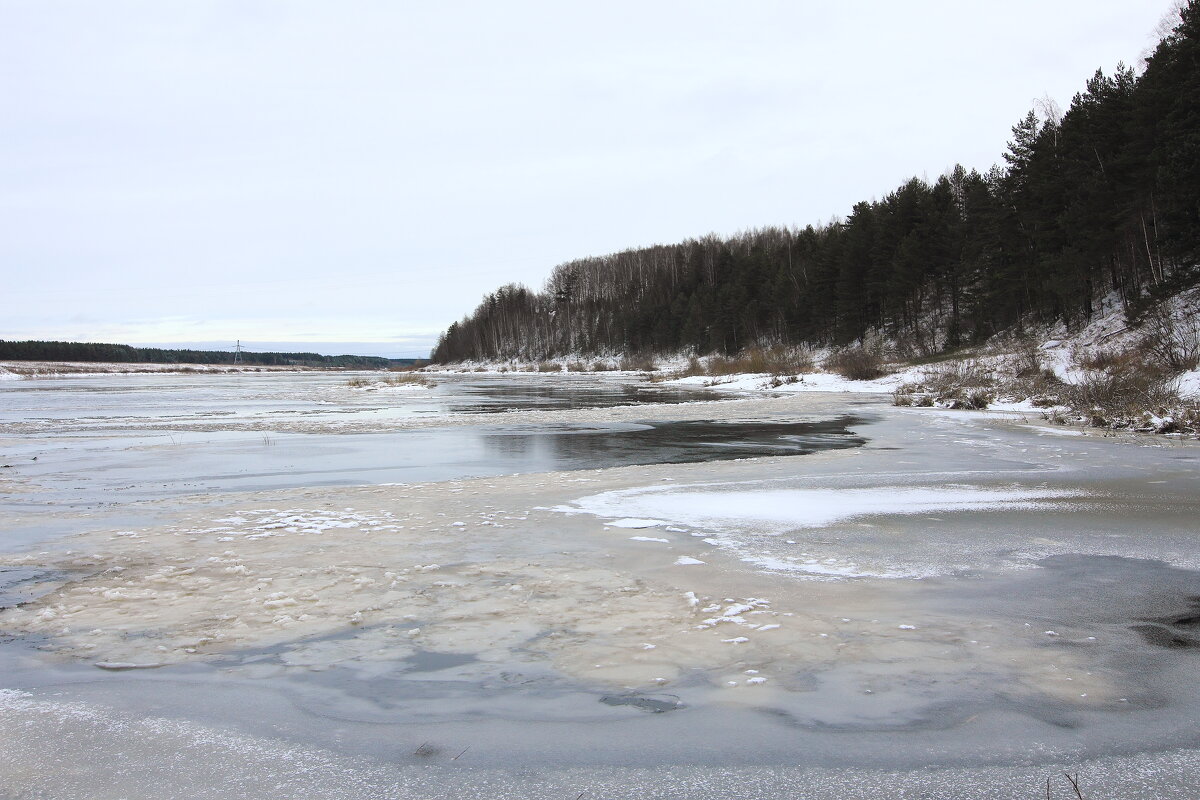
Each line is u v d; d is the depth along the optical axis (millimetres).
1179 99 28422
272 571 6348
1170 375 21891
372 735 3539
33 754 3383
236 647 4664
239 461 14383
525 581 5992
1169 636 4691
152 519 8773
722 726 3574
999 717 3629
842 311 60469
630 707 3787
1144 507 8766
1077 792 2992
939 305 55750
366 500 9828
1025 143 44500
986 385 29812
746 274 75812
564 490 10438
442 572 6273
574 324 114500
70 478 12414
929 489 10102
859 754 3305
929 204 53500
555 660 4398
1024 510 8664
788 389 40281
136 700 3934
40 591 5898
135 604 5504
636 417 23516
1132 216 33312
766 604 5375
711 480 11133
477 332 133625
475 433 19234
